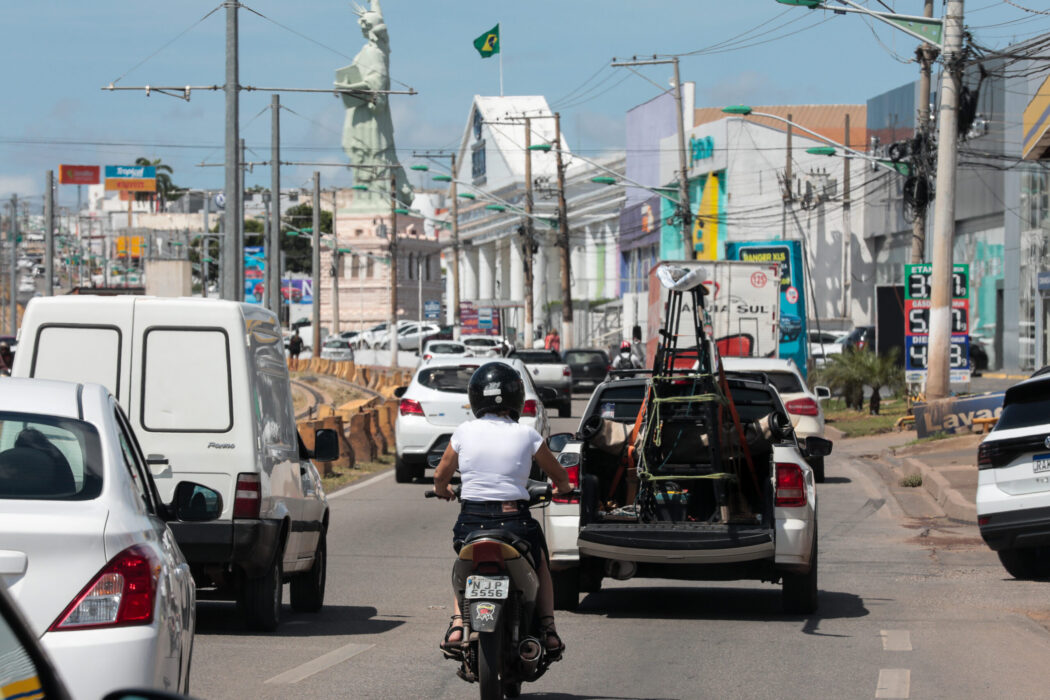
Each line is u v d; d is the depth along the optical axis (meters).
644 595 23.55
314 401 92.44
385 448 56.16
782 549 19.69
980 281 96.69
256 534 18.62
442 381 43.31
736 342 61.41
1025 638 18.66
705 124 138.38
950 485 37.75
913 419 59.69
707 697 15.08
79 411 11.38
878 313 71.06
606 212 182.38
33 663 5.72
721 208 134.50
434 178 106.38
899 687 15.44
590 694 15.22
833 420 65.56
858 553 28.58
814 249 122.88
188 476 18.84
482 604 12.70
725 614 21.23
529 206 125.12
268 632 19.47
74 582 9.88
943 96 51.56
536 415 41.53
